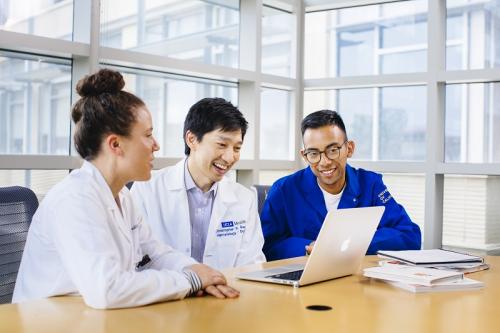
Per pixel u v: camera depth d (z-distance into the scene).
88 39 2.57
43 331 1.10
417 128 3.33
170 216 2.19
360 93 3.50
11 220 1.70
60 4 2.60
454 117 3.24
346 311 1.30
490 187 3.14
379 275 1.63
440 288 1.54
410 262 1.81
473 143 3.20
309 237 2.57
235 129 2.07
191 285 1.40
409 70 3.35
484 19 3.12
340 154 2.39
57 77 2.61
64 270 1.39
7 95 2.46
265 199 2.71
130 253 1.56
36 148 2.57
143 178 1.50
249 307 1.32
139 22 2.95
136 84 2.96
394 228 2.48
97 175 1.47
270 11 3.53
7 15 2.44
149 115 1.49
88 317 1.21
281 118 3.64
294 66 3.59
